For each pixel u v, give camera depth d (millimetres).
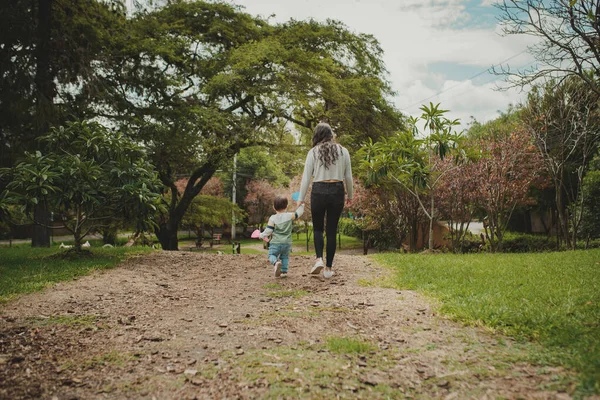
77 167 6156
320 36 16172
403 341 2801
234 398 2006
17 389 2131
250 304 3980
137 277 5445
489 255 7379
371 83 16406
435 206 11250
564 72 7309
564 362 2223
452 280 4637
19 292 4332
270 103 14703
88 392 2104
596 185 11477
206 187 31297
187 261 6941
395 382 2154
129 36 14023
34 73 10969
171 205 17750
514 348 2551
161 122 13797
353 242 25094
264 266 6426
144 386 2164
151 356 2602
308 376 2232
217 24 15344
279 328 3141
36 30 11070
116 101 13289
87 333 3080
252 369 2346
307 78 14375
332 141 5004
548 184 12266
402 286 4539
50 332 3090
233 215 22312
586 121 9680
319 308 3715
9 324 3266
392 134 16516
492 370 2236
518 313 3115
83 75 11805
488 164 9711
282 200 5320
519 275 4777
